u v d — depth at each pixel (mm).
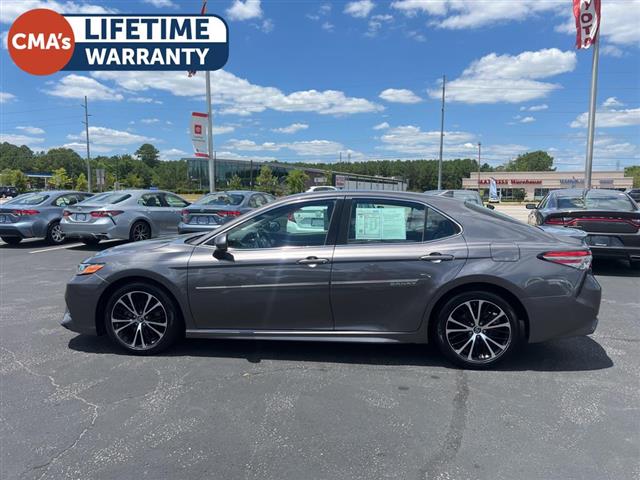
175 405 3373
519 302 3898
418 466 2658
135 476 2564
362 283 3973
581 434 2988
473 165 132875
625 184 81938
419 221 4098
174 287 4184
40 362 4176
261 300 4113
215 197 11375
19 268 9141
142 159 139625
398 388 3662
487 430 3039
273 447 2846
